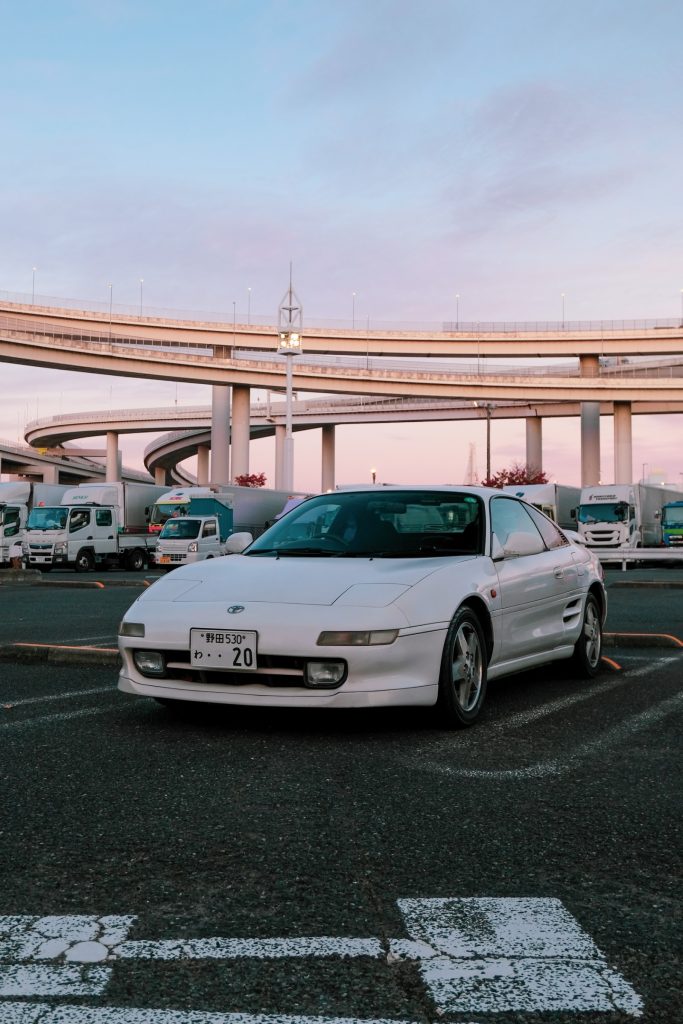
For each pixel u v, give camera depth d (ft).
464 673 16.16
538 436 297.53
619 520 110.42
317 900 8.16
